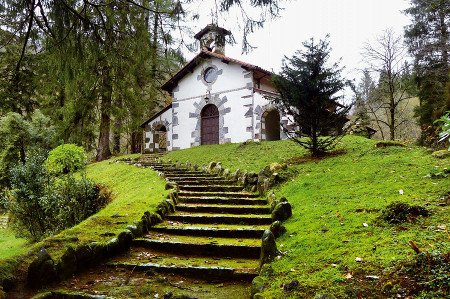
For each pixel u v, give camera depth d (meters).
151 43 5.46
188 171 13.70
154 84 22.14
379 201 6.04
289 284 3.66
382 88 23.03
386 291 3.24
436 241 3.98
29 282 4.21
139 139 29.25
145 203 8.34
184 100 23.33
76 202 11.04
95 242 5.37
